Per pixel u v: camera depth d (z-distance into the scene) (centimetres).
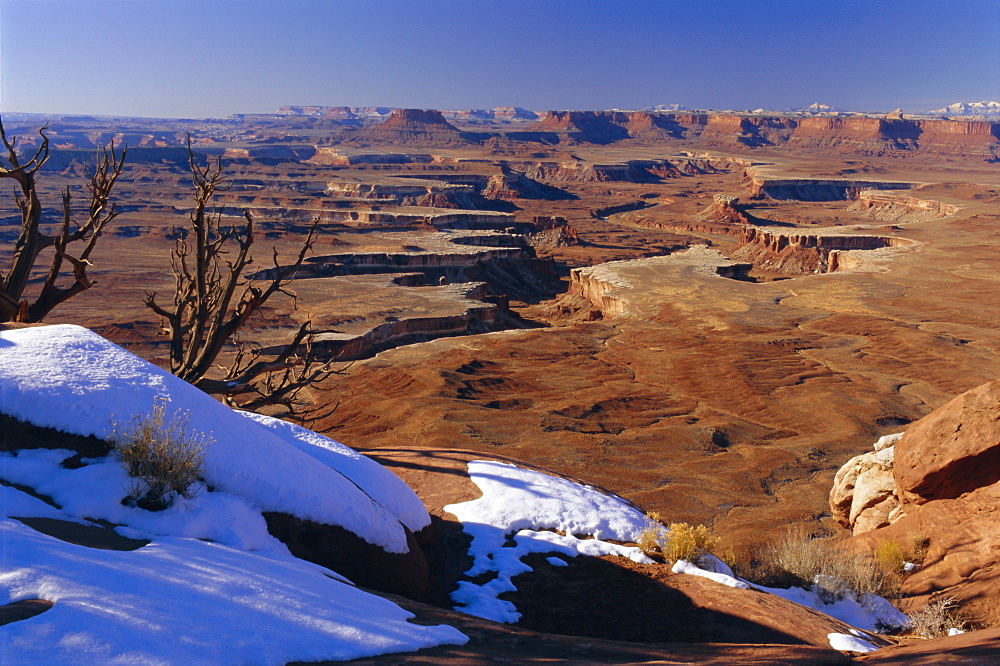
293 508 983
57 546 613
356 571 1001
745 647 868
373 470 1315
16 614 487
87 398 937
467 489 1559
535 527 1415
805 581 1545
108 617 507
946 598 1452
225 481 959
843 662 809
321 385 7150
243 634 556
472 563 1255
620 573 1248
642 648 819
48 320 11781
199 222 2141
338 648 595
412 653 630
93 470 867
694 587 1188
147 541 776
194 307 2202
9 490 792
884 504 2128
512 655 688
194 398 1033
